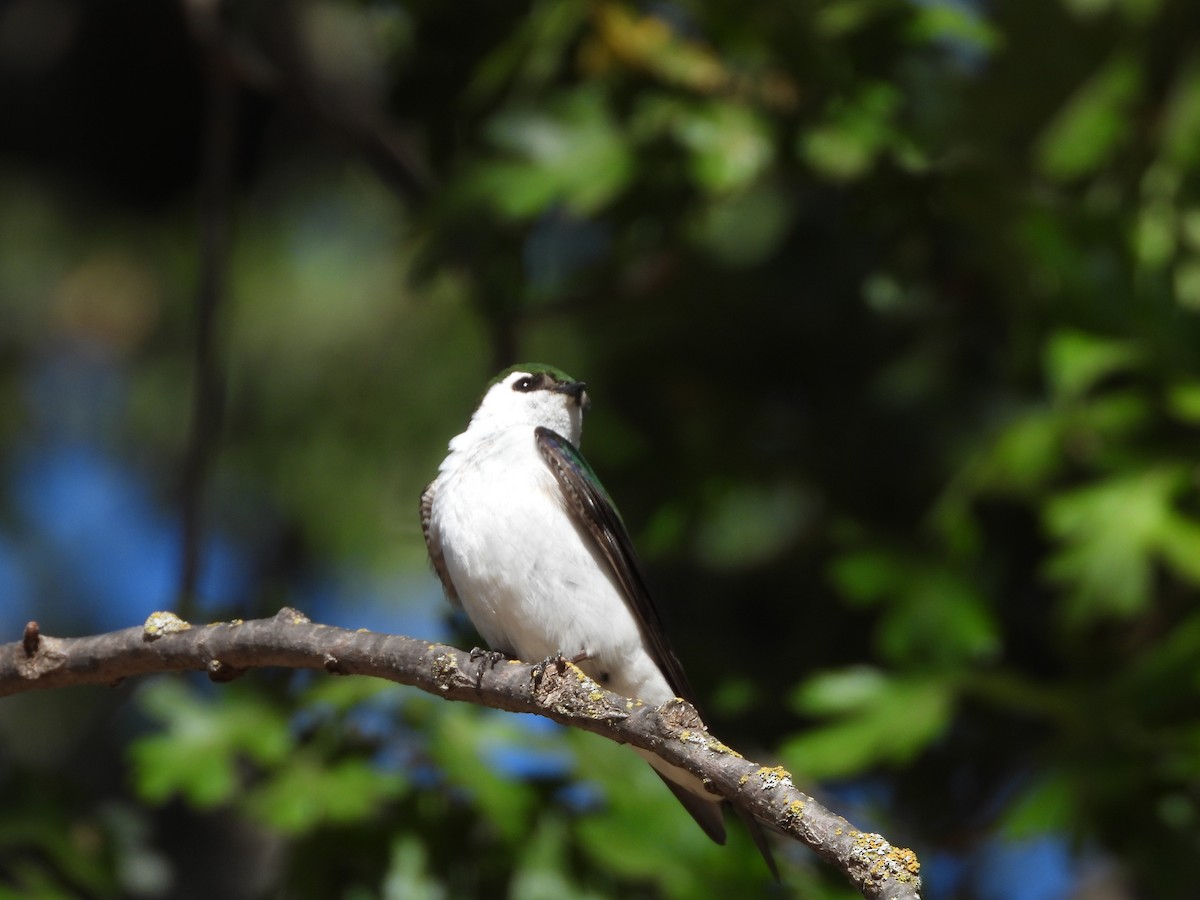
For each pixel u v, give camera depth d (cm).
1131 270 998
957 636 963
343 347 1373
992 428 1111
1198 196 1041
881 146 984
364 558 1398
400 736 898
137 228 1491
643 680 810
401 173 1150
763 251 1173
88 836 898
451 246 1020
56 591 1467
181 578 1021
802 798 512
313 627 621
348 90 1468
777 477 1134
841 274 1159
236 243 1400
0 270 1470
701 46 1011
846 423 1138
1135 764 880
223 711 884
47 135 1511
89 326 1458
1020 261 1012
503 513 801
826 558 1127
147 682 988
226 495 1435
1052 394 1082
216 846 1399
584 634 796
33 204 1488
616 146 983
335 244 1410
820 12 1013
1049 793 895
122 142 1506
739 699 981
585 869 876
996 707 1109
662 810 894
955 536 988
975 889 1165
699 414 1154
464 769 857
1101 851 980
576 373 1279
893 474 1123
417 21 1066
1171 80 1098
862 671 971
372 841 870
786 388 1167
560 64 1041
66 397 1478
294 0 1420
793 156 1000
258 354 1390
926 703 934
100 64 1503
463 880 873
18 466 1471
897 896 477
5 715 1366
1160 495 961
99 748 1340
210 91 1170
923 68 1092
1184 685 901
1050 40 1116
